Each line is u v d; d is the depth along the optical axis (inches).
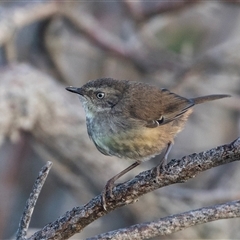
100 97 354.0
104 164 507.8
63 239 277.1
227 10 686.5
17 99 479.8
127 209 517.0
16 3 579.8
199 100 378.3
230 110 634.2
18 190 621.6
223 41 685.3
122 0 591.2
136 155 338.3
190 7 587.8
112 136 338.3
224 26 690.8
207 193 491.5
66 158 511.2
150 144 337.1
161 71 622.8
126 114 341.7
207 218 253.0
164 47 674.8
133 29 631.8
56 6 550.3
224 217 252.2
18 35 614.2
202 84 626.8
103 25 693.9
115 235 259.0
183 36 690.8
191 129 624.4
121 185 274.8
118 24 700.0
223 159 252.8
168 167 263.3
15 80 492.1
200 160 256.2
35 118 488.4
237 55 591.5
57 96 501.0
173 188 503.8
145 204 506.0
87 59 659.4
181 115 354.6
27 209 262.2
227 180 575.5
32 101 484.7
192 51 661.3
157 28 631.8
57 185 605.6
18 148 593.0
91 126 352.2
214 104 605.6
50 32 583.5
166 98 355.3
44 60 610.2
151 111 343.6
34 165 633.6
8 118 475.2
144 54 610.5
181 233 503.5
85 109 359.3
